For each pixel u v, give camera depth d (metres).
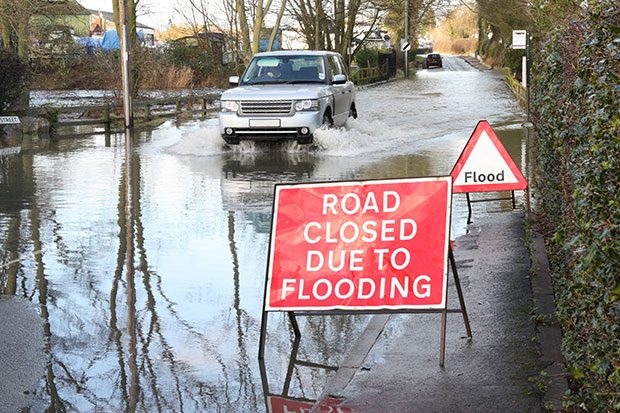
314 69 20.69
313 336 6.91
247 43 42.06
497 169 11.21
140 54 35.09
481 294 7.77
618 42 4.66
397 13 75.50
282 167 16.84
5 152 20.58
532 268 8.38
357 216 6.33
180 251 9.76
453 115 28.61
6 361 6.32
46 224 11.41
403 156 18.31
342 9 58.53
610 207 4.27
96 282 8.51
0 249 9.97
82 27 60.97
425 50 127.88
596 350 4.62
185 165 17.50
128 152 20.31
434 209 6.23
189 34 61.09
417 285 6.16
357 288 6.27
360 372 6.02
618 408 4.16
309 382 5.90
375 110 30.53
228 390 5.76
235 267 9.04
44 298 7.97
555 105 8.04
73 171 16.78
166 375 6.04
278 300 6.38
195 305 7.73
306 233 6.41
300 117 19.05
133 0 34.78
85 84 47.09
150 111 31.36
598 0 5.75
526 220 10.58
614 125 4.24
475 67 94.00
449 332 6.78
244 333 6.99
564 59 7.42
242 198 13.22
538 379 5.65
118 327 7.11
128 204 12.84
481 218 11.37
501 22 60.16
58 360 6.33
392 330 6.96
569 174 6.51
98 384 5.88
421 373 5.91
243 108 19.17
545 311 7.06
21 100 28.34
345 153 18.97
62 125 27.36
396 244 6.24
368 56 70.06
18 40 30.69
